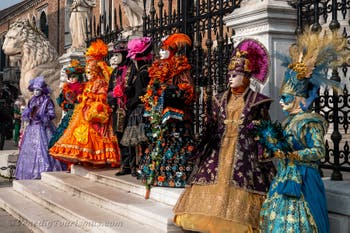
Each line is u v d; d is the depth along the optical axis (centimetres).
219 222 405
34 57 1081
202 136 446
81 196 652
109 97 670
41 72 1081
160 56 558
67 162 782
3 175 1085
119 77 656
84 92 759
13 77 2758
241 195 409
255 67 440
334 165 430
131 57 632
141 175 593
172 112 522
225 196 409
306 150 349
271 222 358
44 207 670
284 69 477
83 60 1059
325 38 371
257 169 421
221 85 589
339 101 437
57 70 1109
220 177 420
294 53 387
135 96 623
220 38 598
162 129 535
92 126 748
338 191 377
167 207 509
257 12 475
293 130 359
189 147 548
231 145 428
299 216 346
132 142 623
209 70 617
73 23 1143
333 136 433
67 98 820
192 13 671
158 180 547
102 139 749
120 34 916
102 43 775
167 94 520
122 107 653
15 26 1098
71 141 739
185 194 440
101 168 767
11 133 2250
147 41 630
